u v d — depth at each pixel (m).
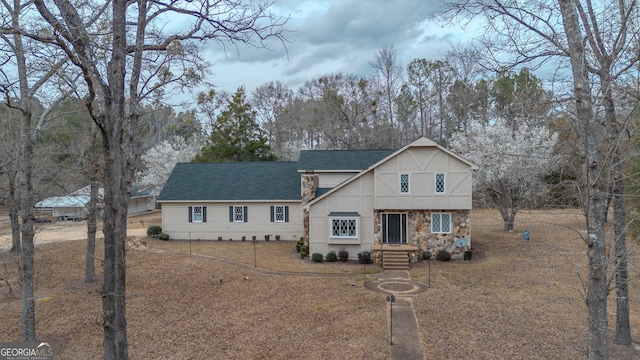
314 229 25.22
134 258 24.86
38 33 8.14
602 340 7.66
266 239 31.91
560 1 7.67
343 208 25.16
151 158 47.50
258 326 13.63
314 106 54.78
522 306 15.34
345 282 19.44
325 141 50.94
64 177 16.12
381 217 24.94
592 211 7.68
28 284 11.52
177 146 52.22
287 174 34.19
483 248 26.39
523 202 28.19
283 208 32.09
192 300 16.48
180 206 32.44
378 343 12.23
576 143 8.78
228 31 9.34
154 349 11.87
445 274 20.78
